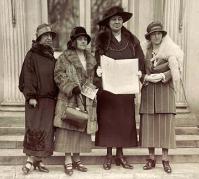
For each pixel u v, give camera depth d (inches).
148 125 188.4
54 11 261.9
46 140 177.2
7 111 241.6
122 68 179.5
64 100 180.2
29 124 177.6
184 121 244.5
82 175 183.8
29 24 250.2
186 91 252.8
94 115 181.9
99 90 184.1
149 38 186.4
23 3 240.5
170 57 179.8
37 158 188.4
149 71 185.3
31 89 176.4
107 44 182.9
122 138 185.2
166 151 189.9
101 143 185.2
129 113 186.9
